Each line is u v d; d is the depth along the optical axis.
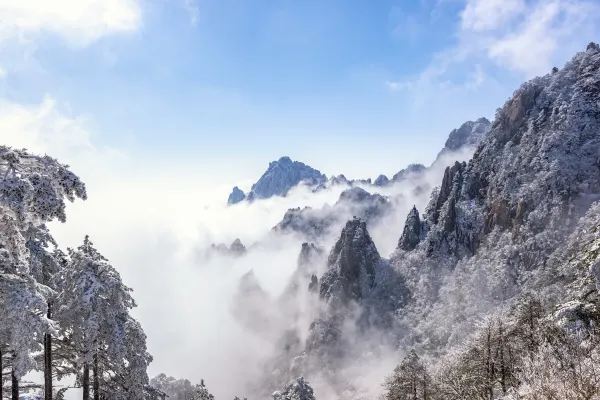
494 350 33.69
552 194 148.50
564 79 185.62
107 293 24.86
